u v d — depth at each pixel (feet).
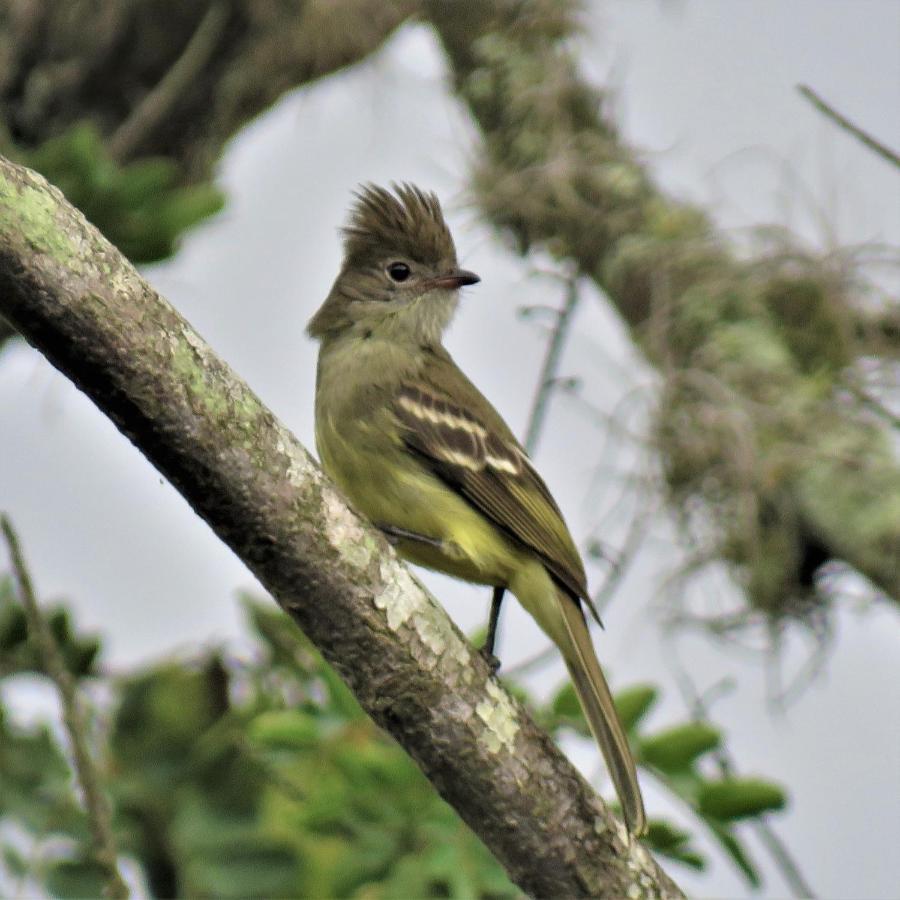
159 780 32.01
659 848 30.63
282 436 23.41
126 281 22.29
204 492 23.12
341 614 23.93
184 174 48.11
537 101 47.06
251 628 33.17
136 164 47.50
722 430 41.16
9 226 21.58
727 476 41.29
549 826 24.84
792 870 30.76
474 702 24.48
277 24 47.57
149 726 32.42
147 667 33.14
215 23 47.16
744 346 42.65
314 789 31.01
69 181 36.09
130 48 47.85
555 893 25.09
